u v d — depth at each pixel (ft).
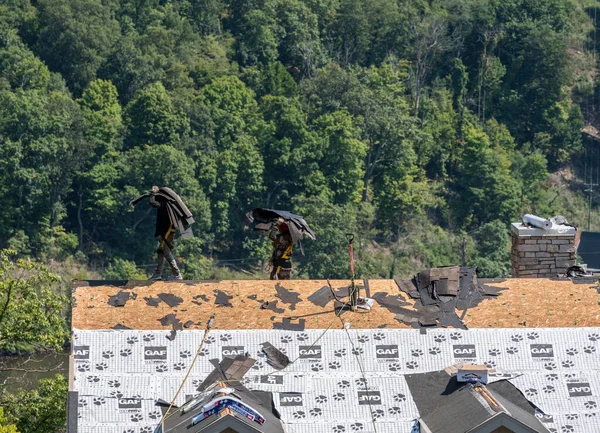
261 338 273.33
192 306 282.77
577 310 286.46
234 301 285.02
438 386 262.67
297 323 278.67
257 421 245.04
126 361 266.36
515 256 344.49
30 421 412.77
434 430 248.52
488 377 266.36
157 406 256.32
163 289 288.51
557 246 339.36
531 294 292.20
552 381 265.95
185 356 268.21
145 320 277.44
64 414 413.39
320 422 254.47
